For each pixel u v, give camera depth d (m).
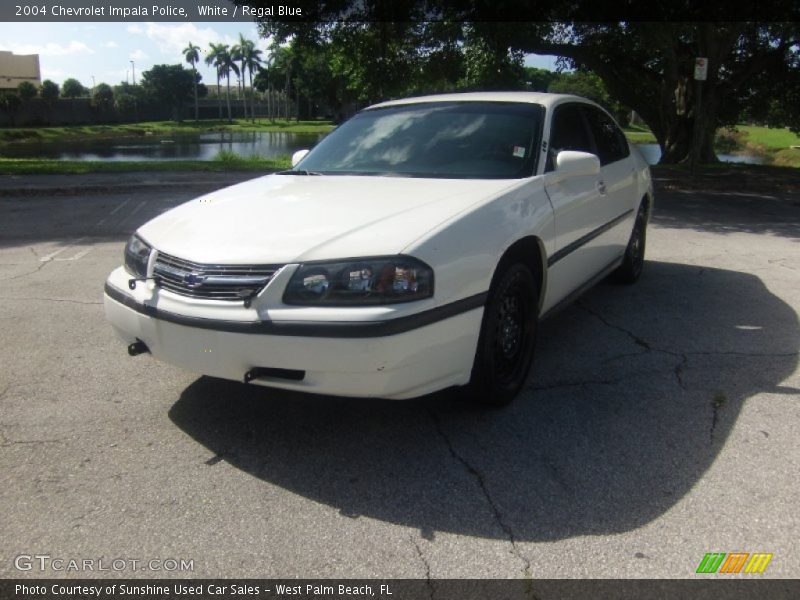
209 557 2.40
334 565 2.35
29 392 3.74
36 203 11.01
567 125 4.48
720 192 14.20
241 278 2.82
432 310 2.82
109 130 93.00
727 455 3.05
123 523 2.59
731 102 22.06
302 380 2.81
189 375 3.99
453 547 2.44
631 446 3.14
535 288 3.66
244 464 3.01
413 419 3.42
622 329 4.81
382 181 3.74
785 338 4.61
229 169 15.62
